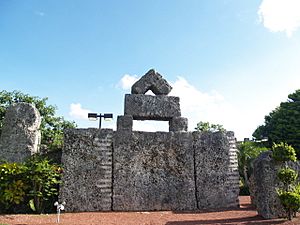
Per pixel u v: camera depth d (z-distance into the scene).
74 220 8.94
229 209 11.56
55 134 20.20
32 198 10.74
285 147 8.92
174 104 13.74
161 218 9.45
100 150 11.98
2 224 7.76
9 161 11.88
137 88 13.75
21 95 20.22
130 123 12.96
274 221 8.17
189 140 12.75
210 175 12.38
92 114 13.26
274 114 32.56
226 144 12.95
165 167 12.20
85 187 11.42
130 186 11.72
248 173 21.58
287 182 8.58
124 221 8.87
